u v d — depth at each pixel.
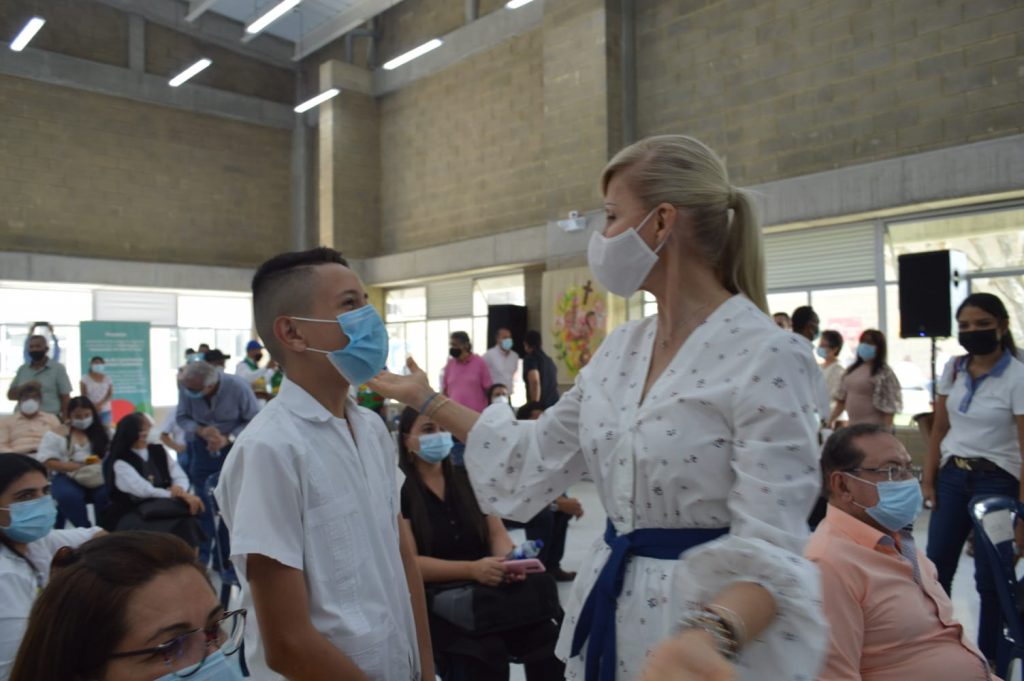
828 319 7.71
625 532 1.16
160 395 14.04
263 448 1.24
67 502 5.00
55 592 0.89
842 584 1.75
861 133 7.24
